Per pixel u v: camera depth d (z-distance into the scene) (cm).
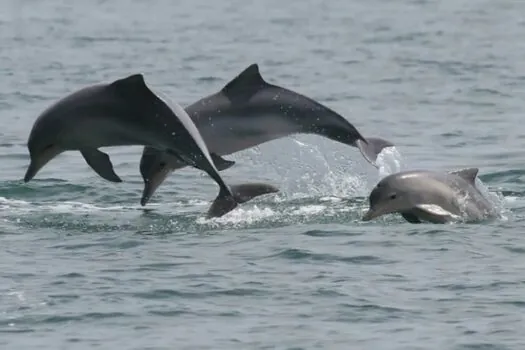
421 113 11056
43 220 6744
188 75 13525
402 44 16138
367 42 16400
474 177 6681
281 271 5459
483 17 19262
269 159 8144
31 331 4691
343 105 11588
